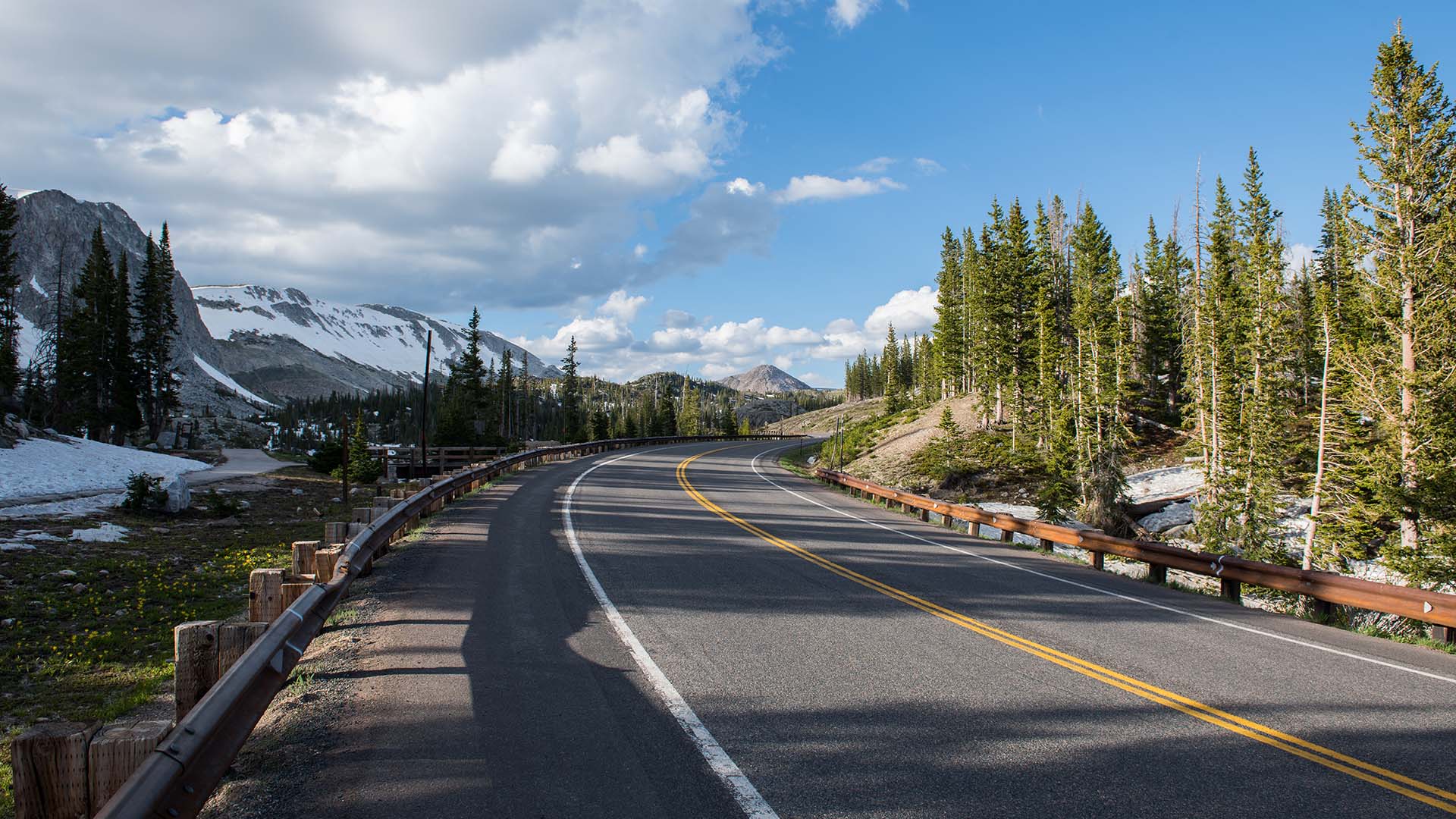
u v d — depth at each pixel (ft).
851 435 227.40
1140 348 183.42
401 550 39.27
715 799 12.59
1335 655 24.44
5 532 46.78
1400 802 13.07
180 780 10.34
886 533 56.13
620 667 20.01
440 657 20.71
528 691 17.98
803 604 28.99
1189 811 12.53
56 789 9.80
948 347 223.51
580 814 11.97
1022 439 148.87
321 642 22.22
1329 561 82.38
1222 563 36.01
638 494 77.15
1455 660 24.71
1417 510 73.10
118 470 89.45
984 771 13.98
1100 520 110.63
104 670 25.84
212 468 114.32
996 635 25.05
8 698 22.50
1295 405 142.31
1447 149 76.48
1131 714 17.47
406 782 13.07
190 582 40.24
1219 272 132.77
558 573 33.58
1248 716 17.63
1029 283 165.17
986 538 57.47
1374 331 86.12
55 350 180.24
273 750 14.44
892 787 13.17
